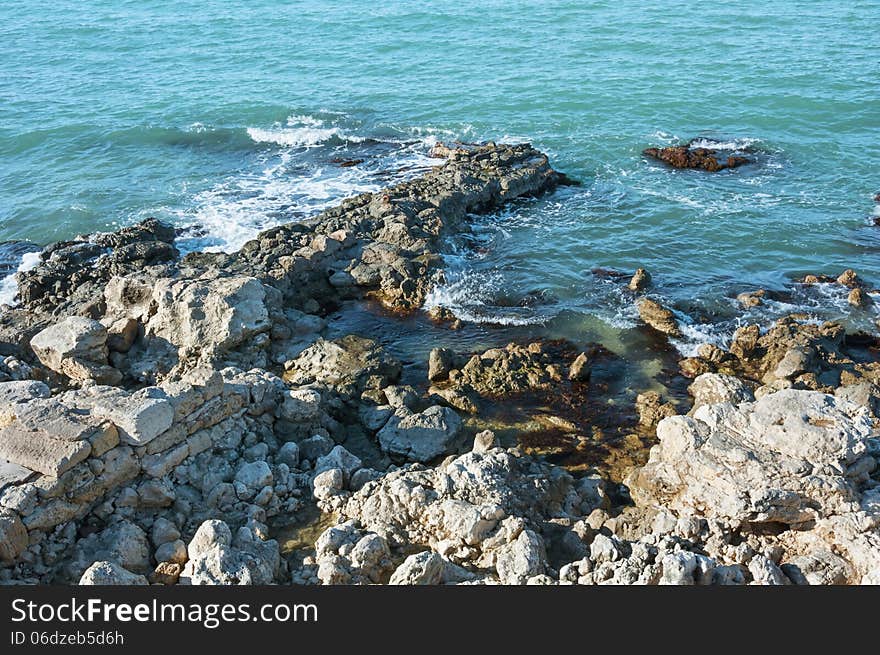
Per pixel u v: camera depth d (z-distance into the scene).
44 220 37.94
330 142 46.22
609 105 49.12
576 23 65.75
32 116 50.59
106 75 59.28
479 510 16.86
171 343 25.59
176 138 47.31
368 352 25.47
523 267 32.56
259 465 18.81
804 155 41.91
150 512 17.67
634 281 30.69
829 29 60.97
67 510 16.50
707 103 48.50
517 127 46.91
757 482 16.55
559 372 25.69
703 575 15.41
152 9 78.44
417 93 52.75
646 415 23.42
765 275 31.62
